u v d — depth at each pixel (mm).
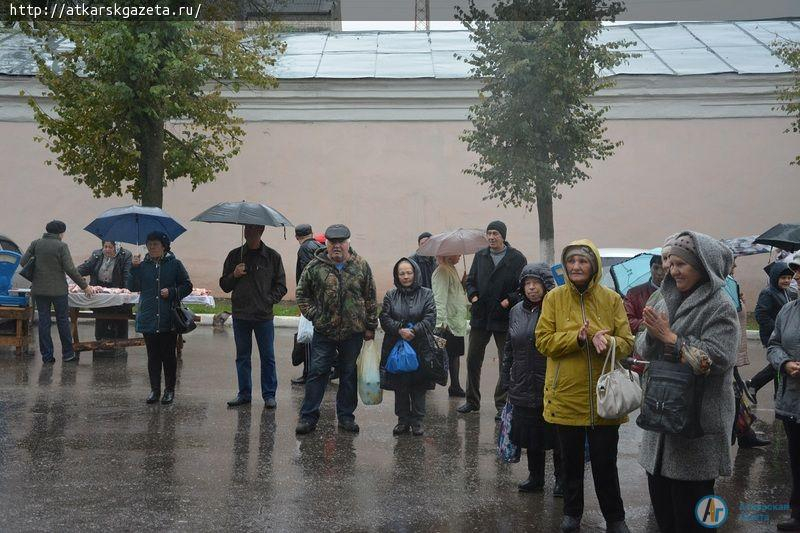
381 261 21172
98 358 13047
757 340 17344
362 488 6660
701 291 4684
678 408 4520
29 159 21031
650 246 21047
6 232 21031
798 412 5770
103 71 15930
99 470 6938
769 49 22656
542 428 6551
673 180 21016
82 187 21109
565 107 16672
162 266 9648
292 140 21172
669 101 20922
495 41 16266
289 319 18344
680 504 4797
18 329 12898
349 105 21062
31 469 6922
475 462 7566
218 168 18047
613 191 21109
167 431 8352
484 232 10648
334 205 21203
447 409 10016
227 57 17156
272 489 6547
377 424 9062
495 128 16688
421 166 21094
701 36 24219
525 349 6633
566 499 5699
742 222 20938
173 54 15719
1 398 9734
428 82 20875
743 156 20906
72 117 16203
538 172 16578
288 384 11328
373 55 22938
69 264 12430
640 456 5008
